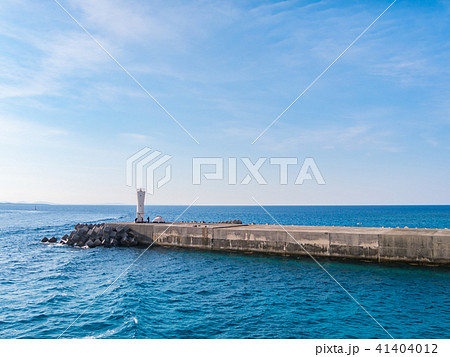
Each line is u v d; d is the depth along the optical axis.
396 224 92.88
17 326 16.98
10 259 35.91
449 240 26.81
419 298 20.88
